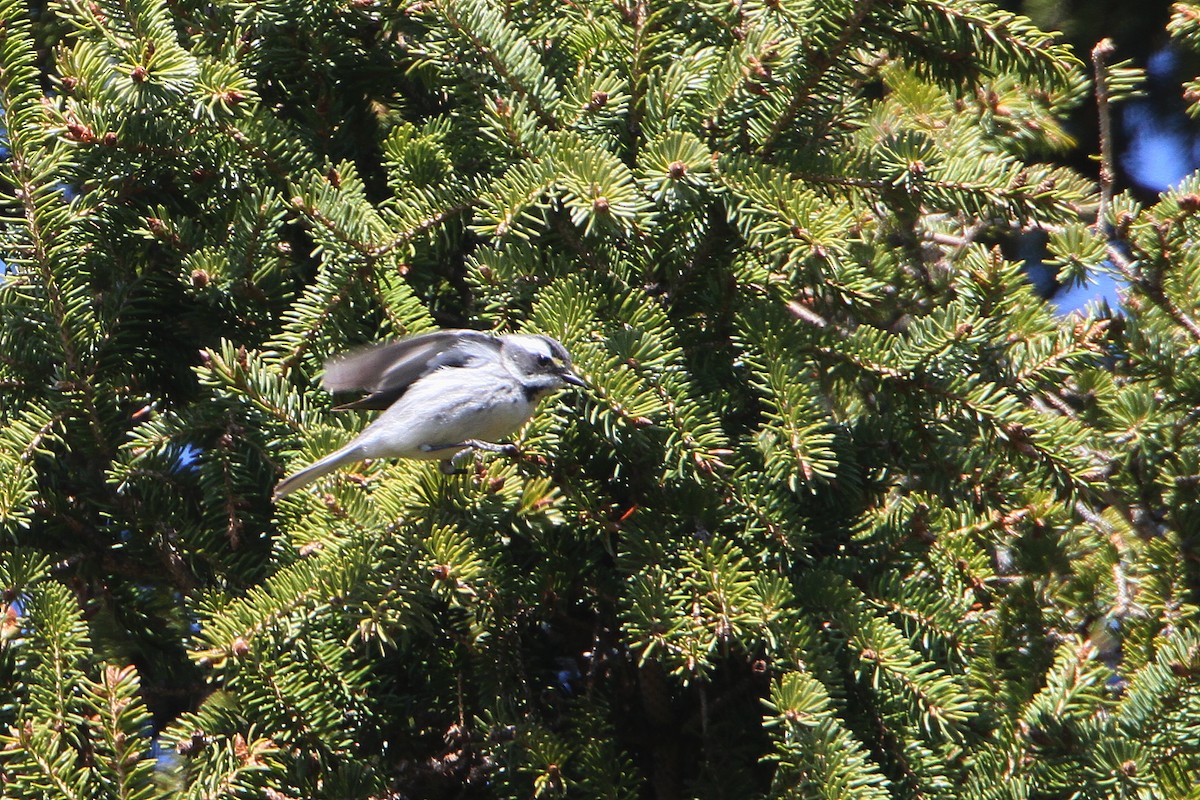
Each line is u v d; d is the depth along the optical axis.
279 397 6.96
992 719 6.66
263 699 6.28
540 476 6.90
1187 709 6.28
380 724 6.79
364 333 7.34
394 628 6.84
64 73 7.08
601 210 6.54
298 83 8.09
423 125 8.05
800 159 7.26
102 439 7.28
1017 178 7.01
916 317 8.41
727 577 6.26
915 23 7.19
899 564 7.09
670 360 6.88
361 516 6.71
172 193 7.63
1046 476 7.02
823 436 6.59
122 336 7.38
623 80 7.39
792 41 7.04
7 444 6.88
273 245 7.28
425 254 7.38
